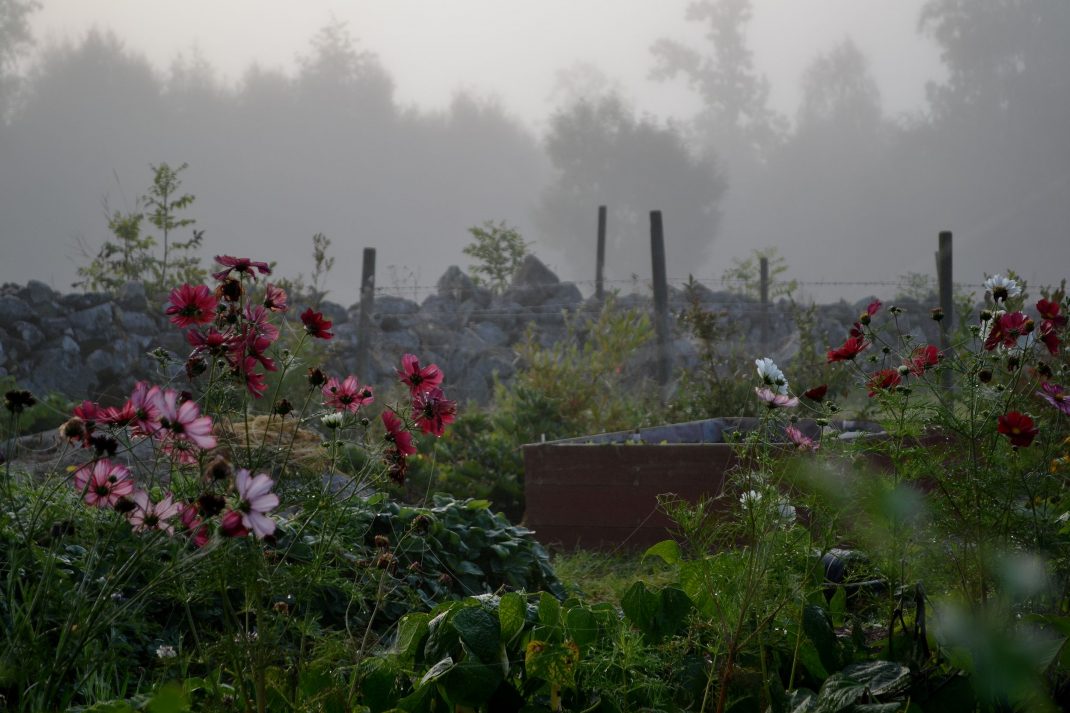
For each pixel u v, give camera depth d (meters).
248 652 2.18
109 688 2.54
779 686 2.27
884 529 2.36
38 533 2.37
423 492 6.89
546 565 4.52
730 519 3.70
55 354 12.38
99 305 12.84
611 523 5.75
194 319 2.32
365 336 13.14
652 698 2.30
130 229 16.64
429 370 2.51
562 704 2.31
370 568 2.53
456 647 2.36
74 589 2.42
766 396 2.36
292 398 7.83
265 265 2.39
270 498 1.91
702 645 2.39
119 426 2.17
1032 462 2.46
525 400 8.96
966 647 2.21
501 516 4.66
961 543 2.39
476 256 22.50
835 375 8.60
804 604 2.39
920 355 2.66
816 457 2.40
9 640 2.08
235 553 2.08
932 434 2.86
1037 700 2.04
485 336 15.00
